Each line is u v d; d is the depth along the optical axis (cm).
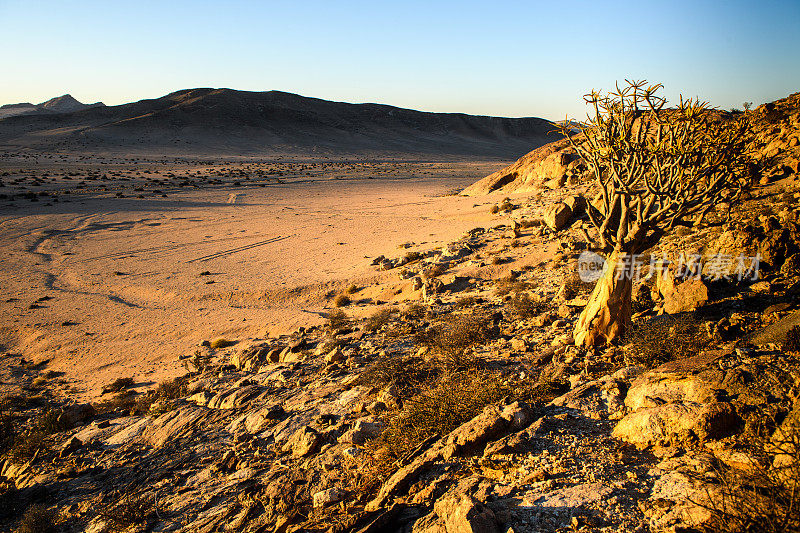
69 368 2366
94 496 1048
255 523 761
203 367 2050
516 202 5031
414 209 6397
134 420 1520
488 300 2138
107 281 3822
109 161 15862
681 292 1159
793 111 2616
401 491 701
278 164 16838
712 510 456
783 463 495
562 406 831
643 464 616
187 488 974
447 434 816
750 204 1930
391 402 1088
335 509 728
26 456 1367
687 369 775
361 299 2895
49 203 7556
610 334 1075
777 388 643
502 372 1084
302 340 1958
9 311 3206
